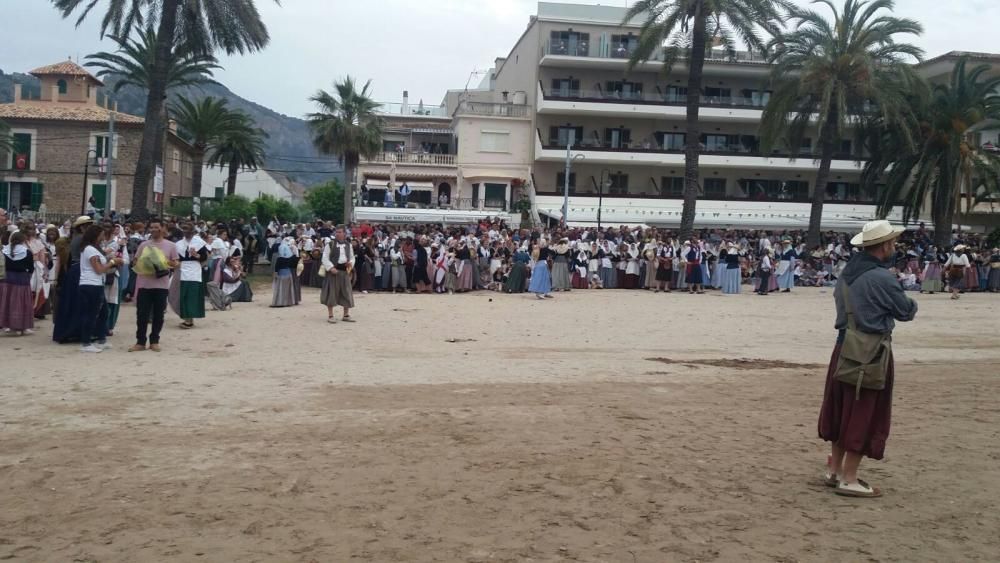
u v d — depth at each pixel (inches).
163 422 301.1
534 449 273.3
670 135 2124.8
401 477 239.5
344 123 1898.4
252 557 178.2
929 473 255.9
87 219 495.5
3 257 518.9
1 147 1903.3
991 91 1537.9
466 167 2144.4
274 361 450.0
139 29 1172.5
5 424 293.9
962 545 194.4
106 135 1963.6
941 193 1533.0
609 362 475.8
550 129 2123.5
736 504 221.9
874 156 1681.8
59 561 174.7
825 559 183.9
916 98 1529.3
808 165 2103.8
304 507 211.9
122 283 711.1
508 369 440.1
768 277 1136.8
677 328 679.1
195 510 207.9
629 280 1186.0
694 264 1130.7
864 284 231.3
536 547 187.6
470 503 217.6
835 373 235.1
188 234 609.0
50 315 635.5
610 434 296.4
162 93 1127.0
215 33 1155.9
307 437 283.7
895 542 195.5
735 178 2155.5
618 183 2139.5
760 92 2156.7
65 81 2108.8
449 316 729.0
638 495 227.1
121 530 193.3
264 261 1362.0
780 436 301.4
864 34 1422.2
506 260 1103.6
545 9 2135.8
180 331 573.9
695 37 1320.1
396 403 343.9
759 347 569.3
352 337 565.3
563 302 920.9
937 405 365.4
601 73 2129.7
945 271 1262.3
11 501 212.8
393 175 2084.2
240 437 281.9
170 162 2171.5
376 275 1026.7
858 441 228.4
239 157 2165.4
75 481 230.1
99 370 407.2
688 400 366.3
